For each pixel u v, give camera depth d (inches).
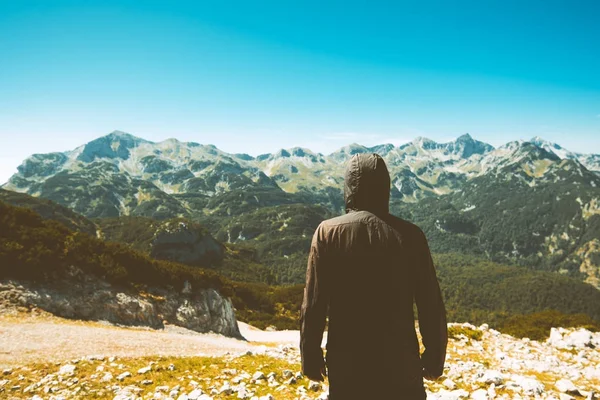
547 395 300.2
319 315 122.6
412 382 116.9
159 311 1291.8
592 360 460.8
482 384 331.0
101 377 425.7
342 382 117.4
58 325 892.6
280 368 427.8
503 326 801.6
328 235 122.1
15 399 378.3
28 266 1026.1
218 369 430.9
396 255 118.3
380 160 127.8
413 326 122.7
